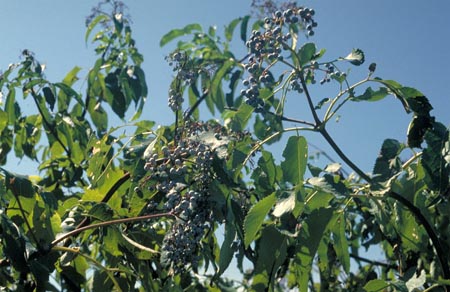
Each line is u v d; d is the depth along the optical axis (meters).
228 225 3.54
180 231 3.37
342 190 3.30
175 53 3.63
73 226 3.84
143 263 3.87
